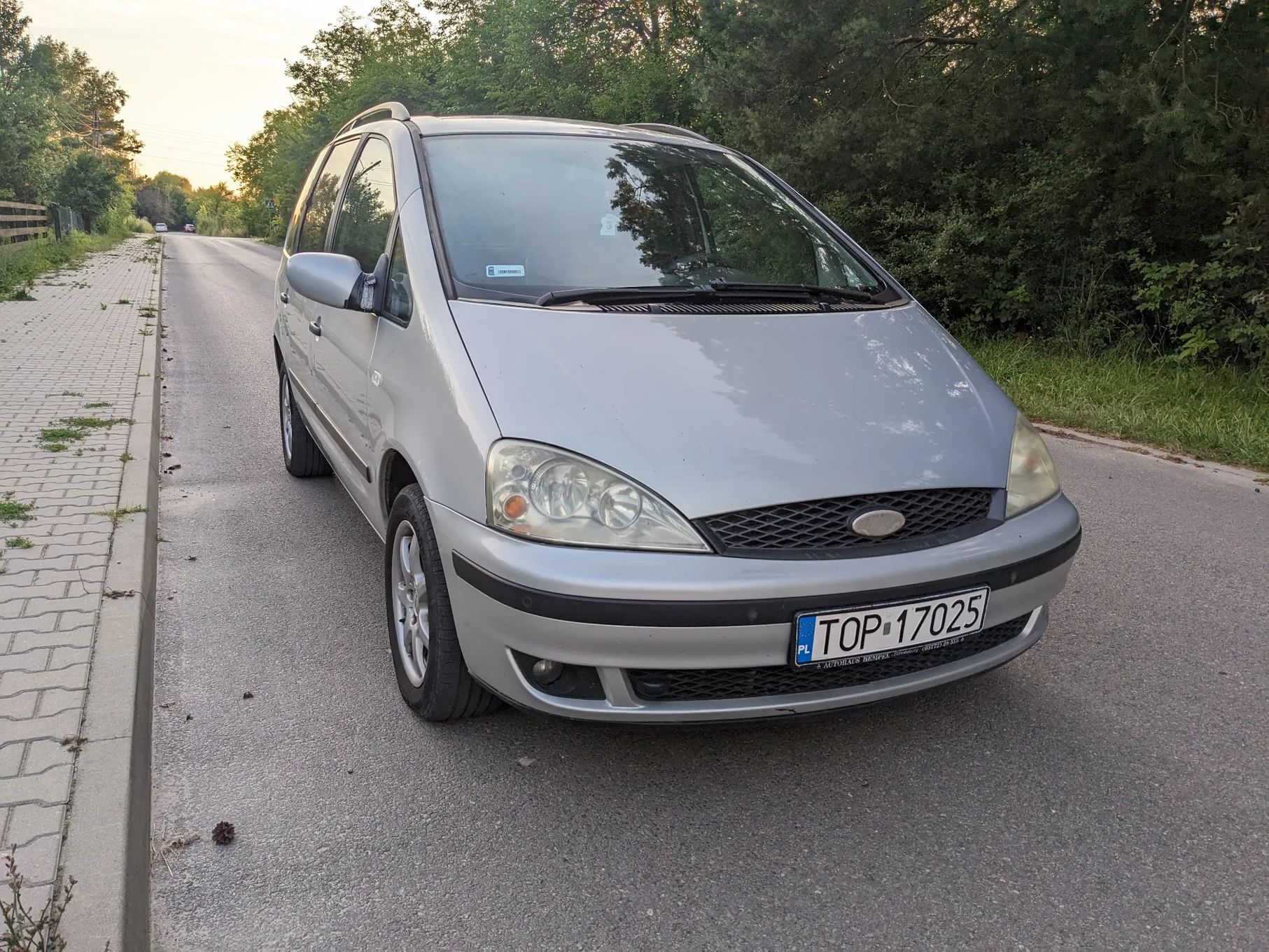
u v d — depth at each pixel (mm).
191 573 4113
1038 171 10023
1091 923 2092
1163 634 3561
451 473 2490
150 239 50750
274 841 2367
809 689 2408
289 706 3021
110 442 5676
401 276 3143
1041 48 9195
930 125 10570
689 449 2367
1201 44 8023
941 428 2650
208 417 7191
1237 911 2131
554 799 2543
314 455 5363
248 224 79188
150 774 2635
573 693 2379
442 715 2816
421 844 2359
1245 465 6039
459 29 32531
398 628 3029
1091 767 2695
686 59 18438
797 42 10883
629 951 2014
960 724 2926
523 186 3395
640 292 3035
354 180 4137
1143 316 9562
